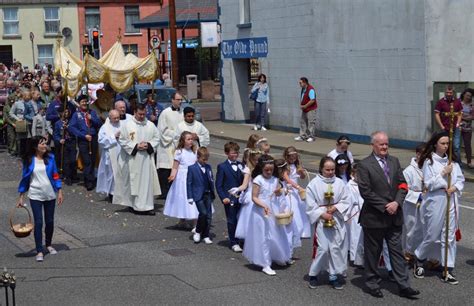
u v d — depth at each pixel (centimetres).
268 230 1116
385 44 2395
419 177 1101
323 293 1030
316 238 1045
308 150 2397
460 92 2127
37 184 1212
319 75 2714
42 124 2105
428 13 2239
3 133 2538
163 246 1296
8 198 1731
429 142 1084
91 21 5619
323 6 2653
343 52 2581
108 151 1644
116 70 1892
